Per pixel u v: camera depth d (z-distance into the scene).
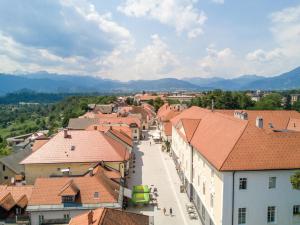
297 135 40.31
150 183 66.00
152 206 53.66
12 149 107.62
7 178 67.75
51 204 43.75
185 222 47.41
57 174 58.22
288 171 37.06
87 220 29.78
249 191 36.75
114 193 47.00
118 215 31.59
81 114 187.25
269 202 37.19
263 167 36.38
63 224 43.38
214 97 161.88
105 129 93.50
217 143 44.03
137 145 111.94
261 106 156.62
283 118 79.12
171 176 71.31
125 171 64.31
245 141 38.72
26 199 46.00
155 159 88.50
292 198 37.56
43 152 60.81
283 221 37.69
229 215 36.66
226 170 35.88
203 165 46.47
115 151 62.66
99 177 48.50
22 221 43.41
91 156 60.81
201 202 47.34
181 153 67.00
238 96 159.12
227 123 47.03
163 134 113.06
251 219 37.12
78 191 45.25
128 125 115.50
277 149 38.31
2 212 43.97
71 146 62.09
